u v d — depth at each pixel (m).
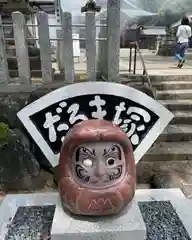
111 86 2.56
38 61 4.90
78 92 2.53
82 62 7.40
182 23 7.44
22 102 3.70
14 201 2.88
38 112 2.50
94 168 1.97
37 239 2.34
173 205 2.81
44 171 3.76
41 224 2.52
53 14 11.47
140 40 15.17
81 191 1.99
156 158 4.01
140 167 3.87
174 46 11.40
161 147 4.19
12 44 5.23
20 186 3.50
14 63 4.80
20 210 2.73
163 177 3.56
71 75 3.77
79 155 2.00
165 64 8.04
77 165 2.01
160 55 11.82
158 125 2.61
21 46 3.62
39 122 2.52
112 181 2.03
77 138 1.95
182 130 4.45
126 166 2.07
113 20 3.57
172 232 2.42
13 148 3.42
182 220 2.58
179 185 3.36
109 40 3.64
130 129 2.60
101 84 2.54
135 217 2.22
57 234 2.06
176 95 5.19
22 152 3.48
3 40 3.64
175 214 2.67
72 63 3.73
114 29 3.60
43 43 3.64
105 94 2.55
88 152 1.96
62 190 2.08
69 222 2.16
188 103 4.95
